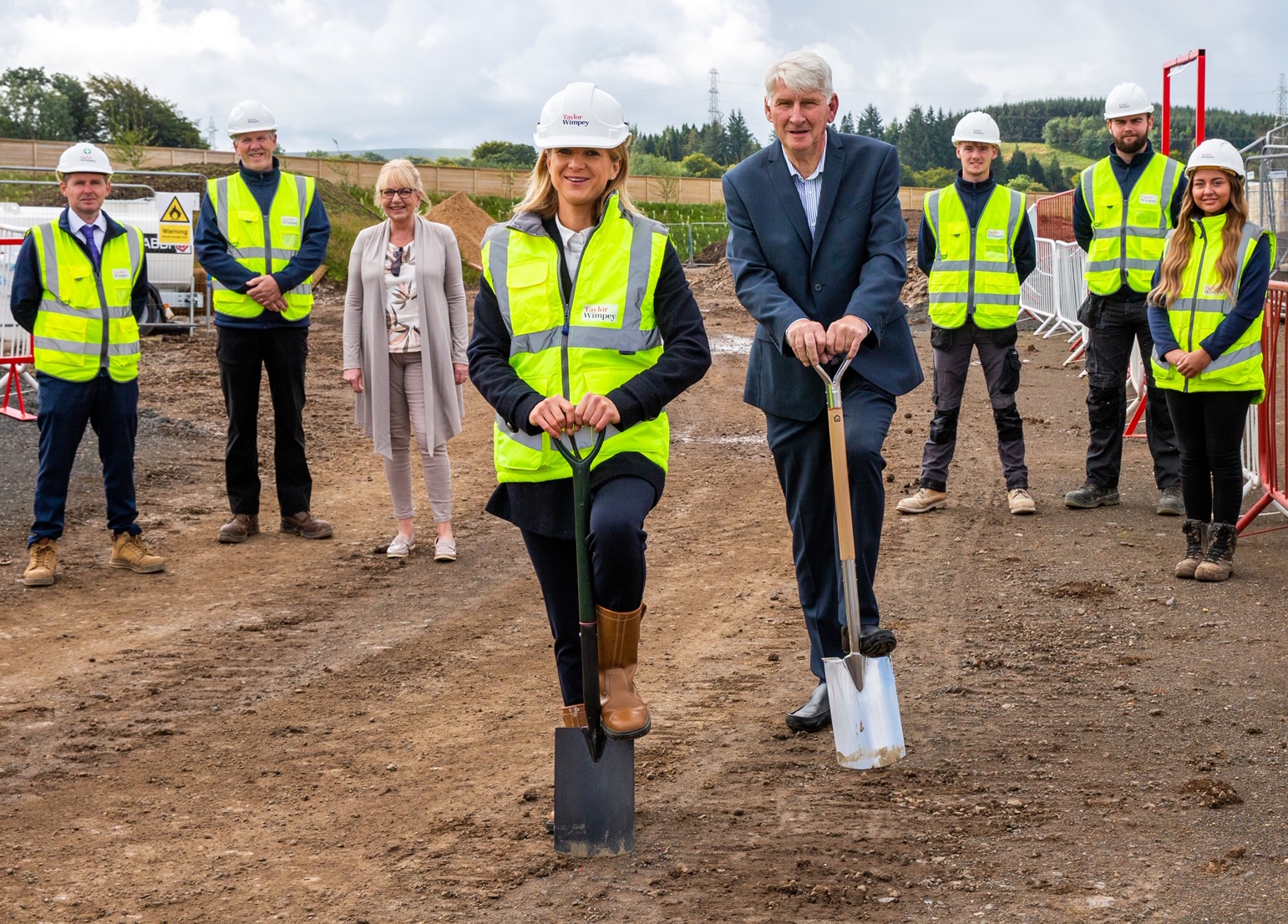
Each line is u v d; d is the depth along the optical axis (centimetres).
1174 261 600
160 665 534
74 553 720
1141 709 448
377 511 837
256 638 573
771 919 310
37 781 413
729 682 498
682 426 1160
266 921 317
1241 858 333
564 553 359
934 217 760
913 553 684
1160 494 752
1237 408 591
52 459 659
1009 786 386
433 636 577
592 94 340
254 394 744
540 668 529
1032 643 528
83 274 652
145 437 1031
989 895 319
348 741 448
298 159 5484
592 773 345
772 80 405
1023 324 1858
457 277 709
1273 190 1450
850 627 388
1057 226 2227
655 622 590
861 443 403
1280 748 407
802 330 384
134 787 408
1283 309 669
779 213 418
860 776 397
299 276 726
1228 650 506
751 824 365
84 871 347
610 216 347
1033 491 827
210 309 1848
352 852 357
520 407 339
